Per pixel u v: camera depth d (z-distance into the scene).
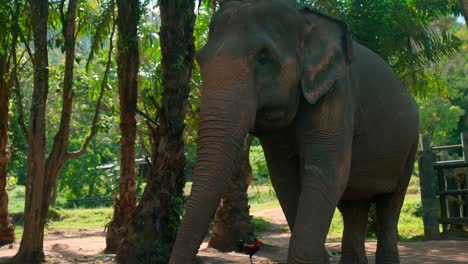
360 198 5.77
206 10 15.98
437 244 11.15
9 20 12.31
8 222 16.00
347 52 4.60
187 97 10.88
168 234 10.50
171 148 10.62
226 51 4.18
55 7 14.18
